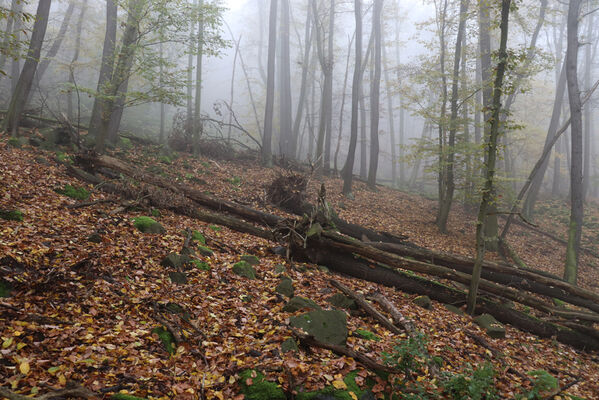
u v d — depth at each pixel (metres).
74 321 4.41
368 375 4.42
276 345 4.67
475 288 8.22
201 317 5.20
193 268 6.69
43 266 5.21
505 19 7.05
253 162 20.95
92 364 3.78
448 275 8.76
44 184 9.10
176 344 4.57
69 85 11.95
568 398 5.02
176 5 12.91
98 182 10.66
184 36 13.42
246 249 8.83
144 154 16.05
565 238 19.42
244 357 4.42
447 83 14.48
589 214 23.31
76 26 24.66
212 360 4.32
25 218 6.73
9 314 4.16
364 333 5.61
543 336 8.52
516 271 9.73
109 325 4.56
